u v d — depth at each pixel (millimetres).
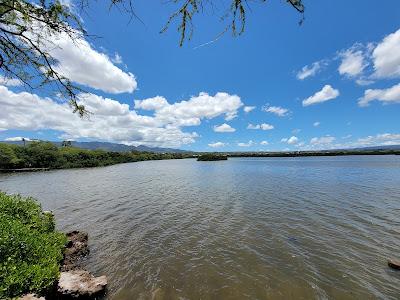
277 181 40906
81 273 10086
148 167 95750
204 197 28422
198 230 16750
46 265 9102
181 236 15727
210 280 10531
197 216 20219
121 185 41406
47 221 13383
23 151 88312
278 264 11711
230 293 9609
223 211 21531
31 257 9148
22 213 12695
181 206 24062
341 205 22156
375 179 39938
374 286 9797
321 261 11859
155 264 12031
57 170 82938
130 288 10031
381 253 12484
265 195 28219
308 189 31625
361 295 9266
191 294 9594
